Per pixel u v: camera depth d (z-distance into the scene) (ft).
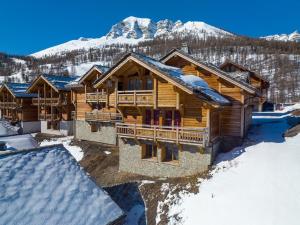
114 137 101.45
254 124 102.68
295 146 66.23
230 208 46.60
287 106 204.95
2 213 24.86
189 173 64.44
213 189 53.57
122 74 74.95
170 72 63.93
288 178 50.47
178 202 54.19
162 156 69.05
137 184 66.18
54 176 31.96
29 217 25.67
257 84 134.21
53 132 134.72
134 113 74.90
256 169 56.34
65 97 127.95
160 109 68.85
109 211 30.55
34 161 32.81
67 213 27.96
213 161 64.39
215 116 69.41
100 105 109.40
